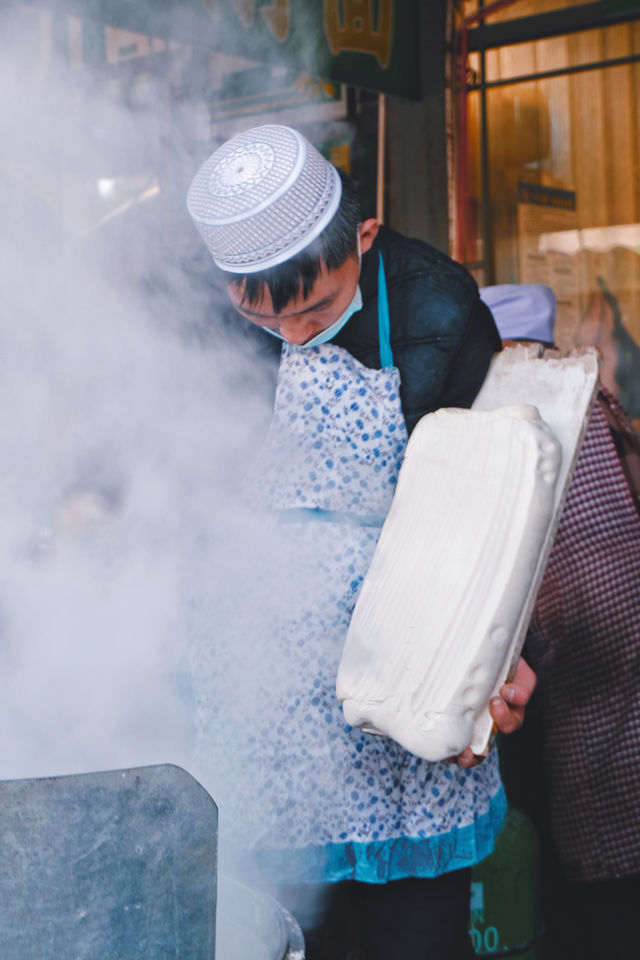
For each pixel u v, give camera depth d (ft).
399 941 4.53
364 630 4.11
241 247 3.77
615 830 6.45
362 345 4.43
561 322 11.16
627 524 6.40
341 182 4.03
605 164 10.75
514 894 6.25
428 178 10.82
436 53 10.53
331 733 4.42
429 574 4.01
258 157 3.83
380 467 4.48
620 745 6.41
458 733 3.82
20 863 2.68
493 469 3.99
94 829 2.73
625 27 10.42
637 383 10.91
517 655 3.92
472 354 4.43
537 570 3.92
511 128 11.00
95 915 2.75
